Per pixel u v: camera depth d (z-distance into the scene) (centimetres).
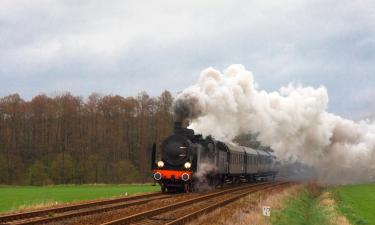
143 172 9319
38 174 7688
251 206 2669
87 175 8206
